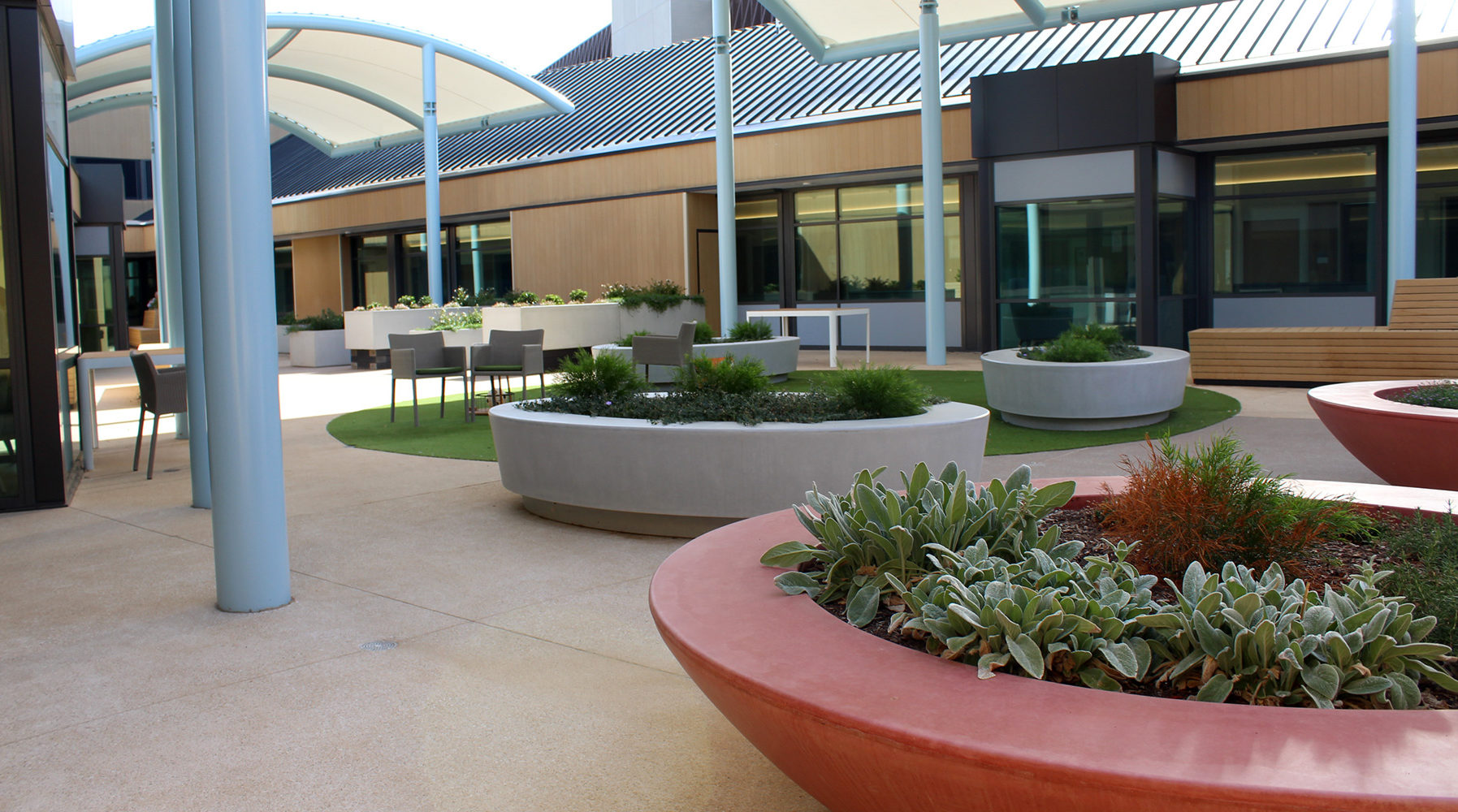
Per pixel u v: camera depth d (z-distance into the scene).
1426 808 1.71
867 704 2.21
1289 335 12.66
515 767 3.13
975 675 2.37
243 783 3.06
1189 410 11.00
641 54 30.88
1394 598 2.55
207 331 4.72
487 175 24.95
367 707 3.62
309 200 30.11
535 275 24.30
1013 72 16.48
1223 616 2.45
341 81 24.14
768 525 3.94
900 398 6.26
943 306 16.45
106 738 3.40
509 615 4.65
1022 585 2.72
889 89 20.08
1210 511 3.23
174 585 5.30
